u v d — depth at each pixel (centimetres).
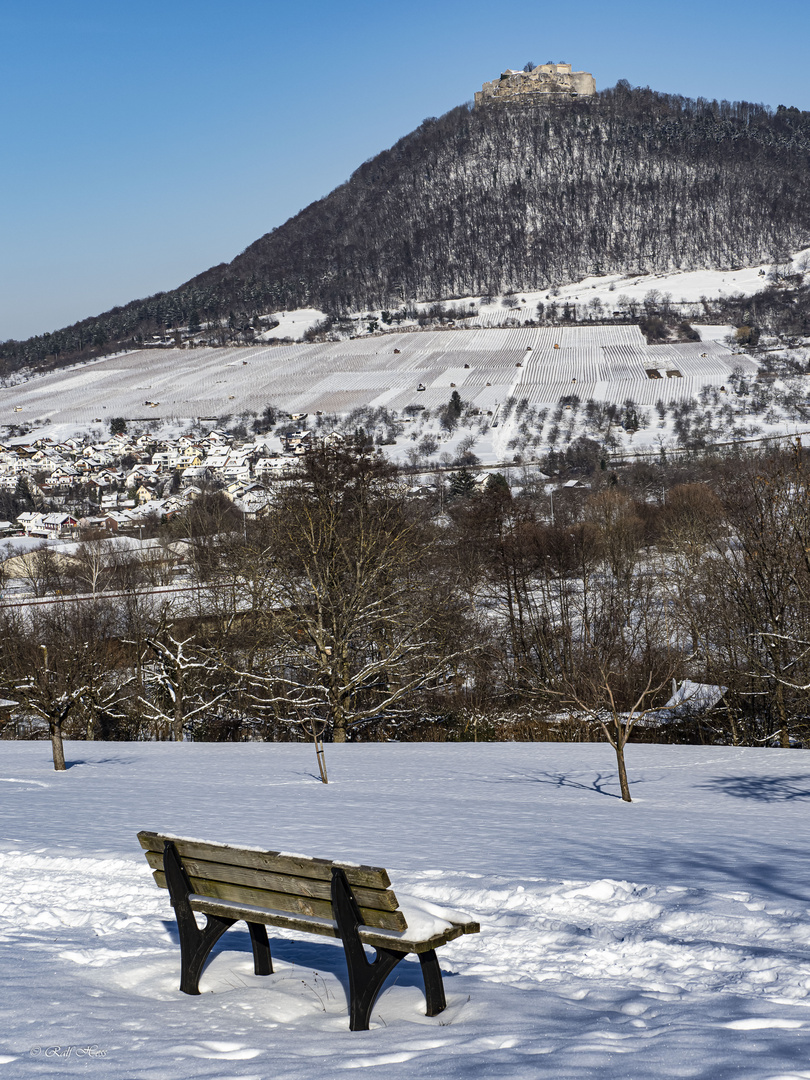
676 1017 444
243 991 519
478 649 4156
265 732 4431
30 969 556
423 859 939
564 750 3034
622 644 4462
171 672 4091
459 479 12250
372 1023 473
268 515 4203
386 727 4319
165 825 1198
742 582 4019
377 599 3762
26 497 19862
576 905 712
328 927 487
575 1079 346
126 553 8075
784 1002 462
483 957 593
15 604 5678
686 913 665
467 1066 371
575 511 9206
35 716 4431
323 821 1281
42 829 1144
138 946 620
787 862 959
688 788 2067
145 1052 410
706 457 13412
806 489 3672
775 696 3731
